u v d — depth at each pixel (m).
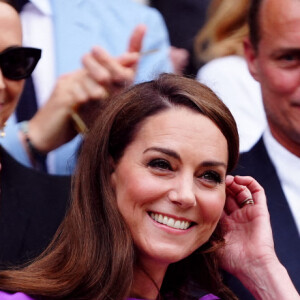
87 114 14.44
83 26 15.88
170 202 11.01
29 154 14.61
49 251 11.69
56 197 13.45
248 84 16.36
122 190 11.17
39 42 15.55
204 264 12.71
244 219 13.11
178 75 11.64
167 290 12.52
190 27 17.89
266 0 13.81
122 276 10.98
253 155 14.16
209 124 11.25
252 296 13.27
